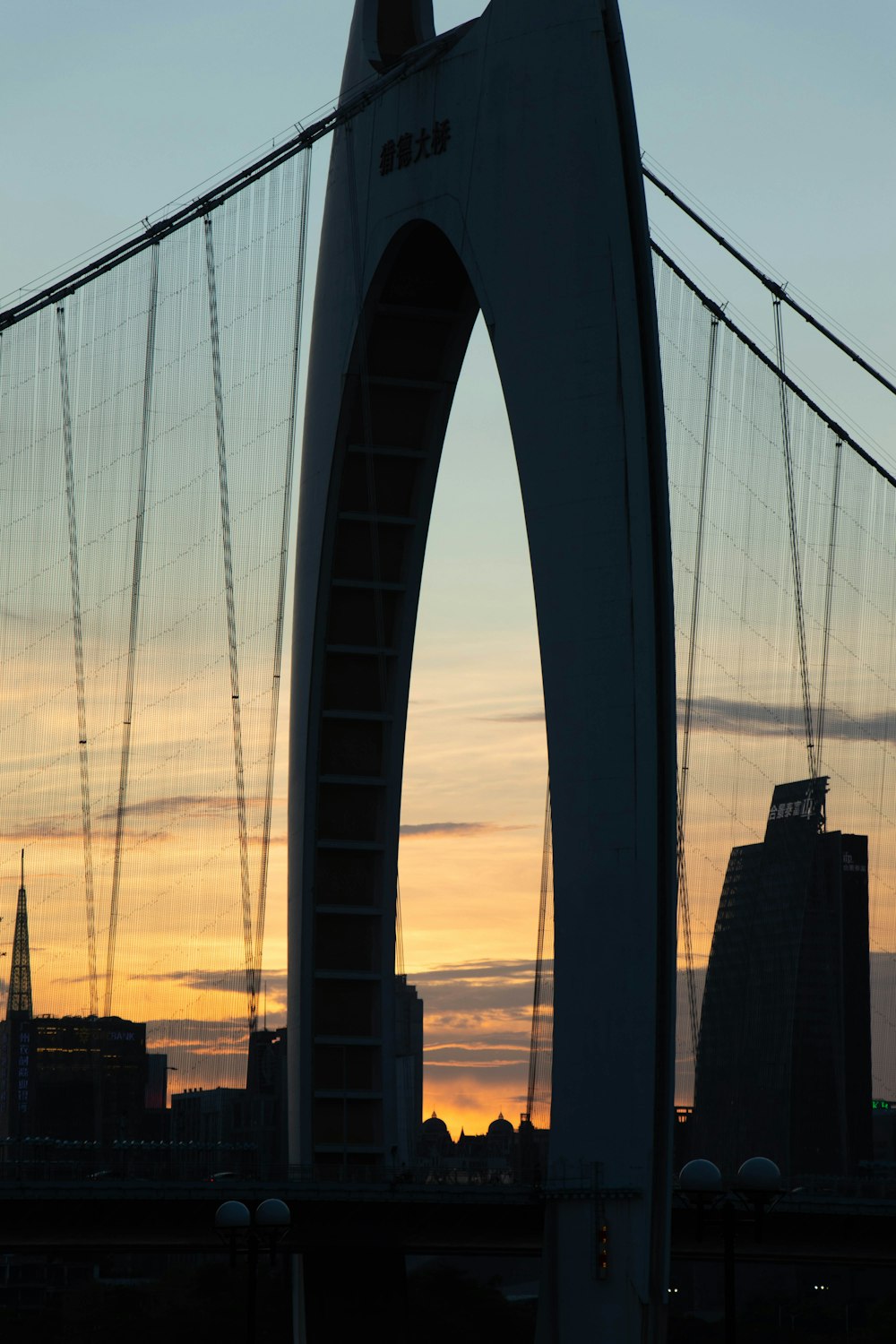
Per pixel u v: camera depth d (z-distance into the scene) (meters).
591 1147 59.28
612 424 62.38
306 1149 69.88
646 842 60.09
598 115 63.66
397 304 71.00
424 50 69.94
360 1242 61.94
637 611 61.34
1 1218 56.06
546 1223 60.03
